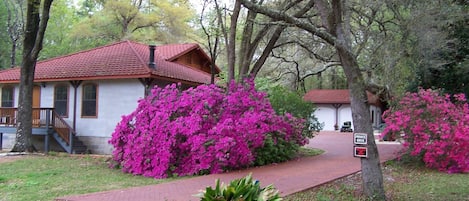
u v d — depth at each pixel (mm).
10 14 31188
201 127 11281
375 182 7246
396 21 17859
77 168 12344
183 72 20031
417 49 15695
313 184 8781
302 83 28500
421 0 15000
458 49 16000
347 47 7191
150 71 16766
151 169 11125
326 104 38594
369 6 15672
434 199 7750
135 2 38094
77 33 34719
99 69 18359
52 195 7777
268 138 12516
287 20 7500
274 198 4367
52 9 34844
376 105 37094
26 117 16797
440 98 12156
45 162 13617
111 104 18125
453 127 11305
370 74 20484
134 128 12320
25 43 16641
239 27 19188
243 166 11547
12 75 21016
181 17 36531
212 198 4246
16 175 10609
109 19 35281
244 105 12133
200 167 10867
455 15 14828
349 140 23594
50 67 20484
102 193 7863
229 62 14742
